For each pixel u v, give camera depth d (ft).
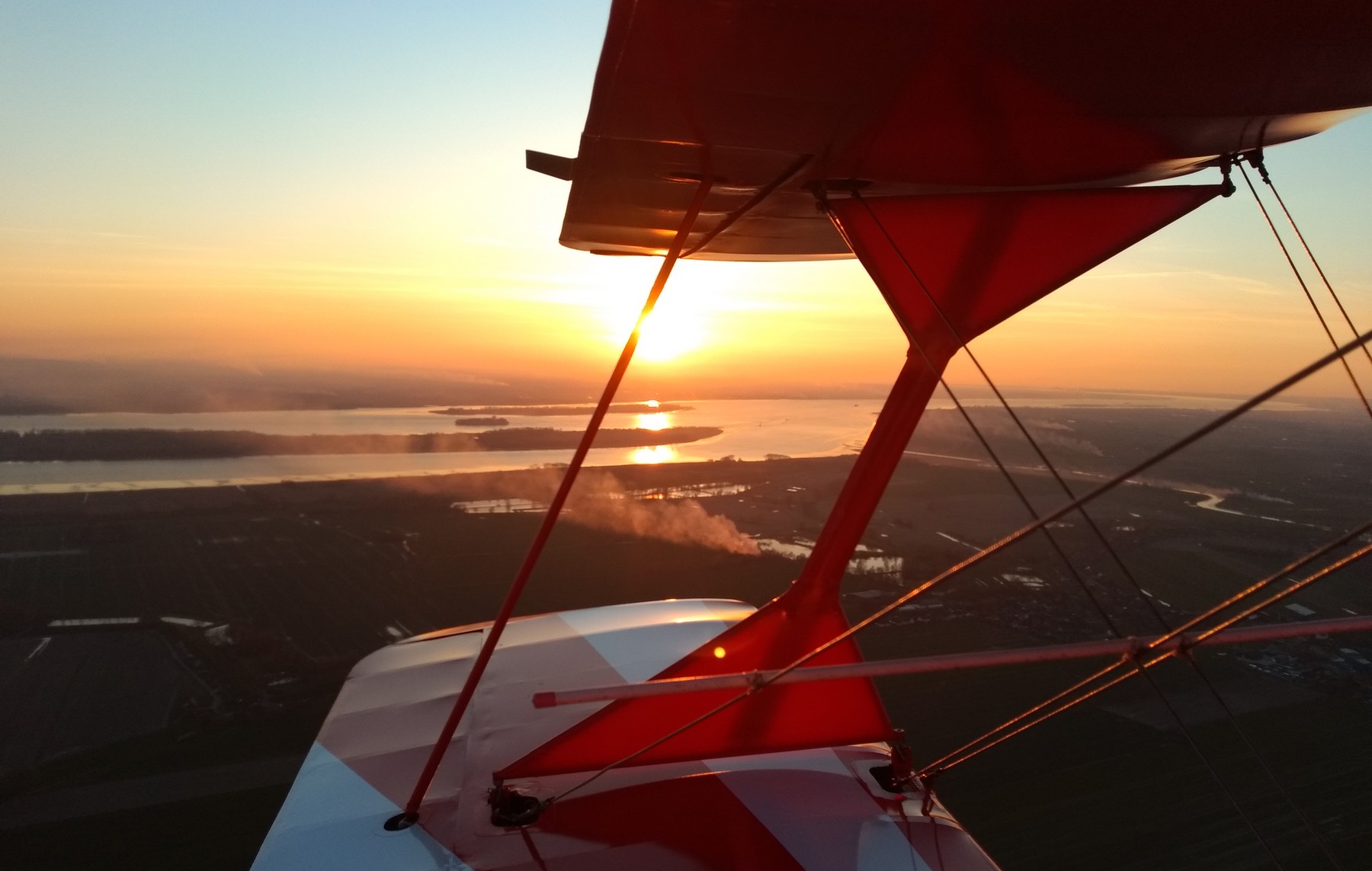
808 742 11.49
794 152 7.80
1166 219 8.83
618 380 9.71
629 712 11.43
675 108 6.85
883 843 9.72
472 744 12.46
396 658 16.40
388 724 13.37
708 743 11.44
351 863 9.80
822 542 11.25
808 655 8.33
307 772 12.08
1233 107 6.77
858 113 6.89
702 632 16.53
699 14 5.44
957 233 9.00
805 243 11.86
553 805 10.64
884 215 9.04
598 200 9.82
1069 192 8.94
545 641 16.42
